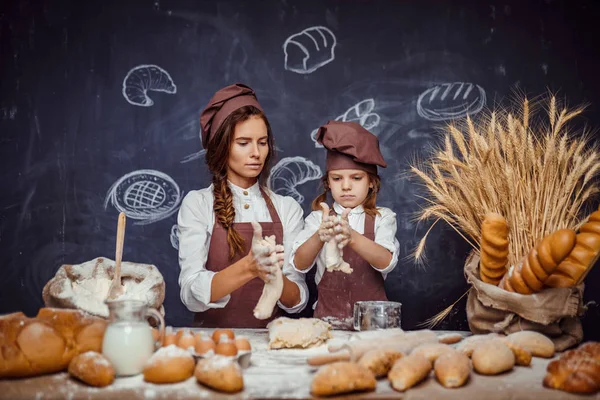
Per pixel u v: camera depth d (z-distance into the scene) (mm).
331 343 1557
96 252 2762
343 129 2162
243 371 1319
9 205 2734
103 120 2791
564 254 1480
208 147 2227
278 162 2826
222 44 2838
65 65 2785
